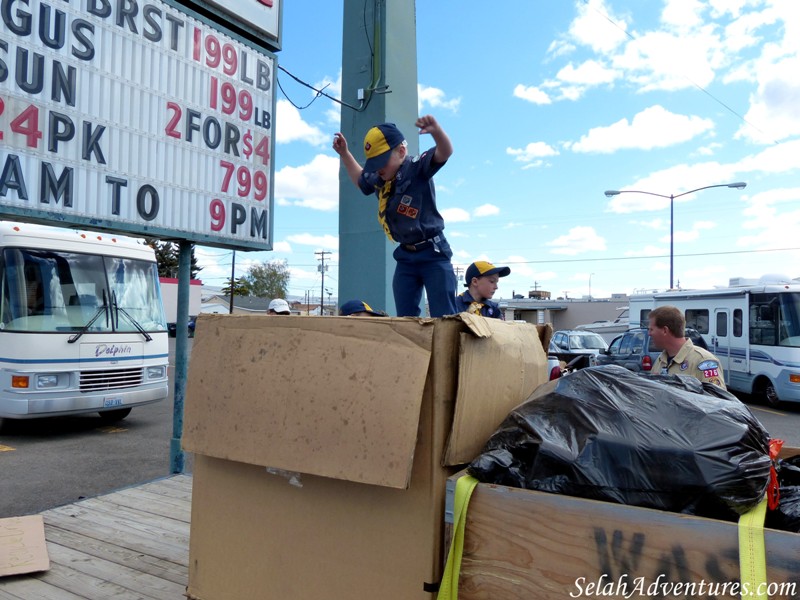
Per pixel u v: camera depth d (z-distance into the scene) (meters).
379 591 1.76
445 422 1.72
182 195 4.96
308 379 1.84
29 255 7.59
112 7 4.47
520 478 1.61
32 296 7.49
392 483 1.61
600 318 48.84
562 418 1.65
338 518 1.85
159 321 8.86
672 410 1.59
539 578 1.52
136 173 4.62
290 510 1.94
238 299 67.19
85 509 3.81
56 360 7.43
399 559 1.73
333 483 1.86
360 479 1.67
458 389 1.74
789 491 1.69
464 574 1.62
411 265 3.02
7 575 2.77
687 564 1.35
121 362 8.09
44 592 2.66
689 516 1.37
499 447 1.69
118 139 4.50
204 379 2.08
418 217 2.88
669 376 1.96
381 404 1.69
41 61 4.05
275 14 5.86
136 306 8.58
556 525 1.51
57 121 4.13
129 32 4.58
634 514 1.42
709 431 1.50
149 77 4.71
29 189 3.98
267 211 5.71
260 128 5.65
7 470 6.31
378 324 1.78
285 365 1.91
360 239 5.58
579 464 1.52
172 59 4.88
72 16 4.23
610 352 13.43
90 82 4.33
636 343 12.49
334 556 1.85
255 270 74.44
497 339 1.97
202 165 5.12
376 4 5.57
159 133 4.78
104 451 7.23
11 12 3.91
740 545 1.31
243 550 2.05
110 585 2.74
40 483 5.85
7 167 3.86
